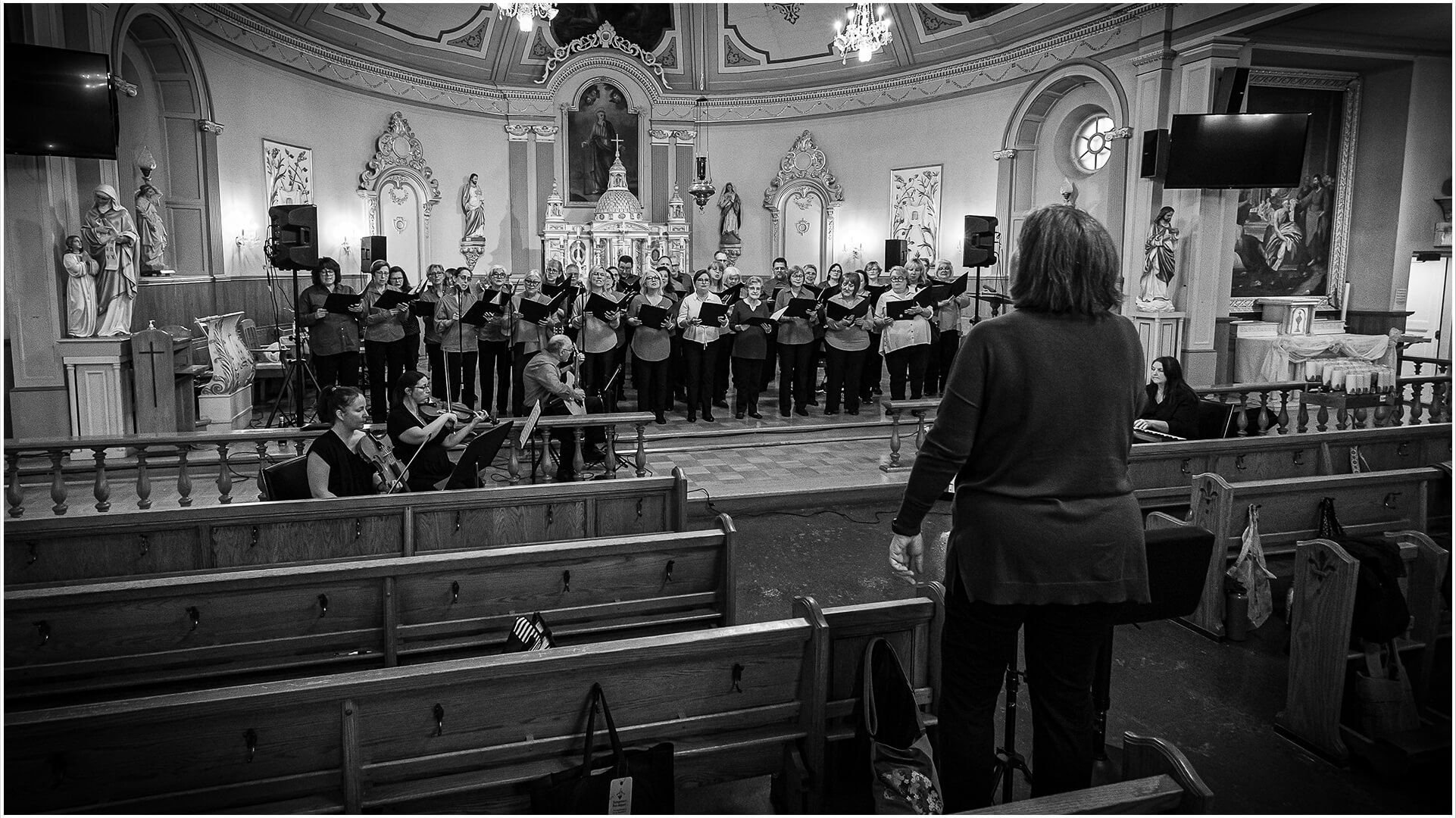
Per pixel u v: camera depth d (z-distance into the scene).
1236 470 5.70
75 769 2.12
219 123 10.06
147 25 8.77
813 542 6.00
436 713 2.38
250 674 3.21
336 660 3.30
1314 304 11.25
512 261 15.21
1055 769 2.17
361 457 4.79
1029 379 2.02
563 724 2.54
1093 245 2.06
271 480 4.79
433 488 5.33
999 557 2.03
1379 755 3.18
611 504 4.58
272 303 11.33
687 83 15.65
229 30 10.20
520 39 14.55
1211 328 10.40
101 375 7.15
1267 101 11.75
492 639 3.50
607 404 9.12
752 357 9.42
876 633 2.87
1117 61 10.89
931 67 13.76
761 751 2.76
